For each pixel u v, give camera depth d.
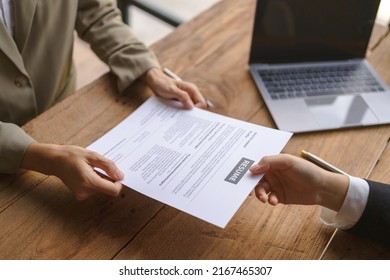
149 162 0.77
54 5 0.99
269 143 0.79
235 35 1.19
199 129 0.85
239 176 0.72
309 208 0.75
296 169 0.72
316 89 1.00
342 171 0.81
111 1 1.13
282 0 0.99
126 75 0.99
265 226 0.72
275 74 1.04
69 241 0.69
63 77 1.18
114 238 0.70
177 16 2.11
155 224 0.72
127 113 0.93
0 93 0.96
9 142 0.77
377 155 0.86
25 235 0.69
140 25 2.39
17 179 0.78
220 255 0.68
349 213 0.72
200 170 0.74
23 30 0.94
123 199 0.76
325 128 0.90
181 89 0.96
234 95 0.99
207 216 0.66
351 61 1.10
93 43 1.07
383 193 0.72
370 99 0.98
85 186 0.71
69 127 0.89
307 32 1.04
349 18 1.04
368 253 0.70
